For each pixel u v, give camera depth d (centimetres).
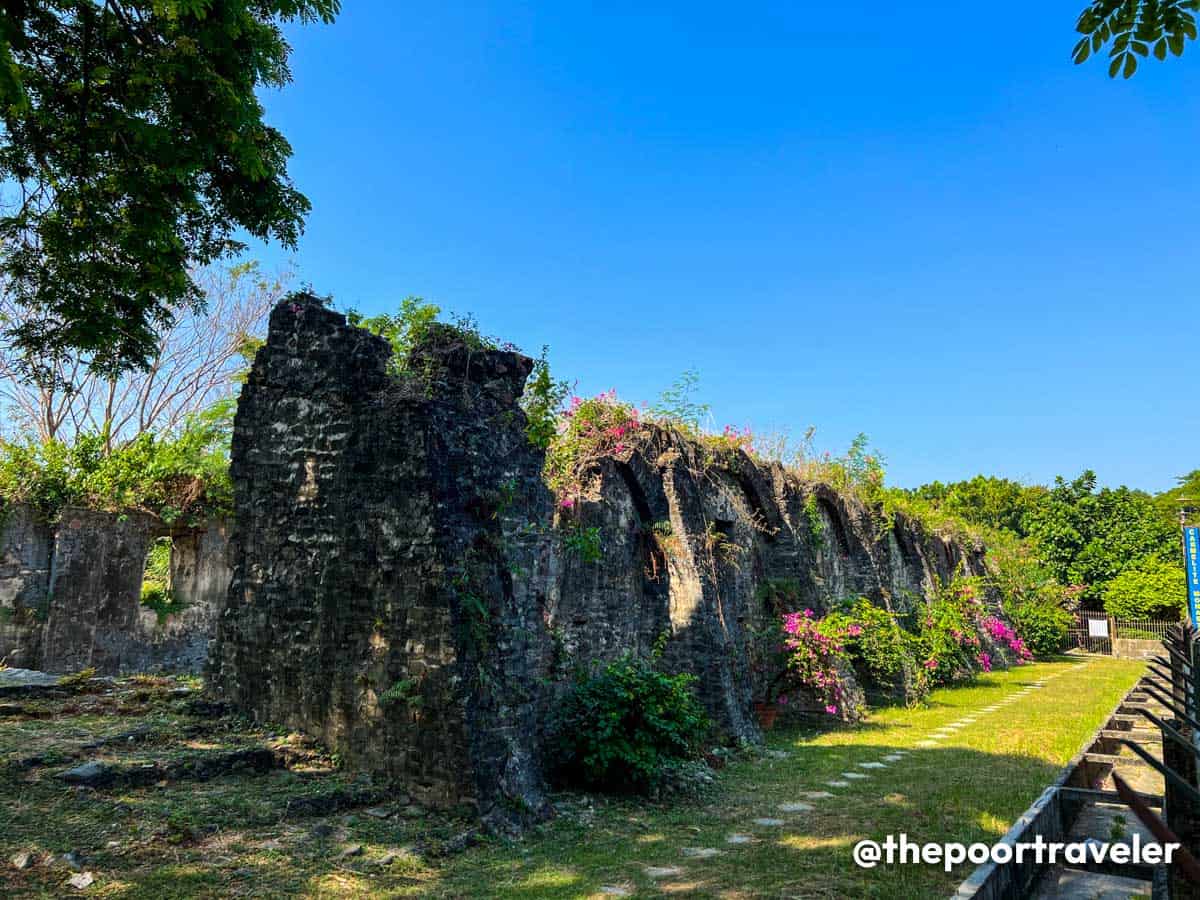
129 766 640
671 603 1165
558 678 916
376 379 816
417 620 732
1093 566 3550
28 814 553
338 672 771
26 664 1259
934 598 2128
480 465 802
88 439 1428
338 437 820
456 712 696
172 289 670
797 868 614
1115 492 3653
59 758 643
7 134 617
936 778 938
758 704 1327
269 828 610
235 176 706
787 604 1467
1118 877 579
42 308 673
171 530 1527
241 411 890
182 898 491
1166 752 458
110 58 592
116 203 641
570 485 1035
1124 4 490
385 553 764
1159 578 3155
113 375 727
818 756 1091
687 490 1209
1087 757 759
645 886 568
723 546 1263
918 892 559
